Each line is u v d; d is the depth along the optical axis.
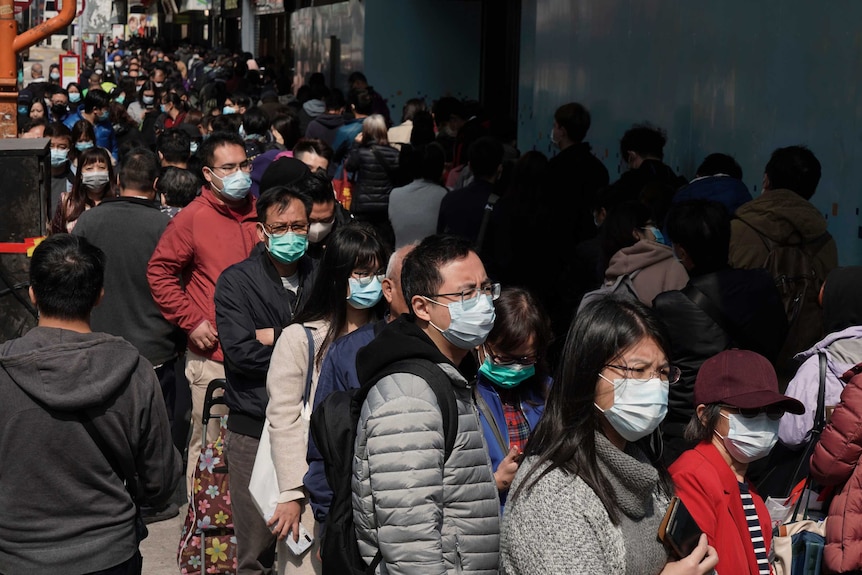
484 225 7.41
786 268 5.43
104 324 6.34
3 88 7.68
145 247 6.34
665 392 2.76
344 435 3.13
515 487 2.76
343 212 5.96
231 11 41.00
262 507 4.14
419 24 18.02
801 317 5.39
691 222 4.54
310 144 7.65
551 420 2.78
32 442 3.44
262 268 4.89
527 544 2.67
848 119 6.09
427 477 2.82
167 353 6.46
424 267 3.07
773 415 3.37
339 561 3.05
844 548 3.67
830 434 3.70
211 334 5.77
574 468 2.70
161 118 16.69
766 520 3.45
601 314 2.77
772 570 3.61
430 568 2.79
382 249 4.12
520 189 7.20
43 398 3.40
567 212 7.83
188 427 6.70
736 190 6.22
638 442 2.93
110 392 3.47
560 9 11.40
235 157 5.71
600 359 2.73
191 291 5.89
